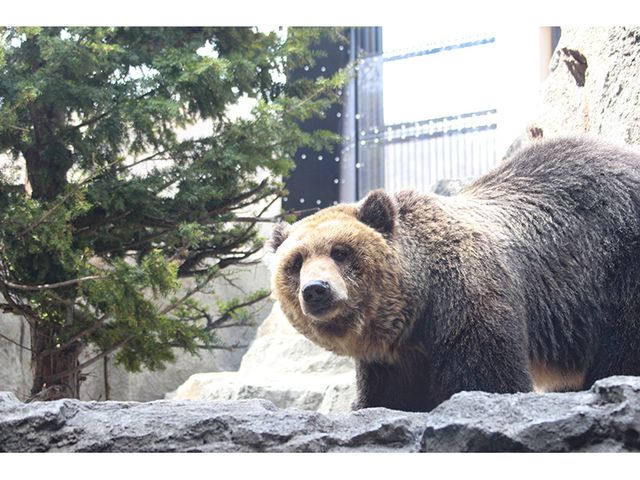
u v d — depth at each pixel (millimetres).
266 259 14781
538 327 6223
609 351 6219
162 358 9469
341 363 11844
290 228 6461
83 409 4770
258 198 9703
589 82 8820
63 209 8148
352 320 5984
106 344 9164
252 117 9680
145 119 8664
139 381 13766
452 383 5746
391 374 6316
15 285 8398
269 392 10625
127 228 9055
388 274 5957
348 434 4477
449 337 5797
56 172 9078
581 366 6387
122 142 9180
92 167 8969
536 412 4289
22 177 10648
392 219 6047
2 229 8094
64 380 9078
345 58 15930
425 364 6184
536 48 13102
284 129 9352
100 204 8609
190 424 4543
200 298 14180
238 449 4473
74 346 9125
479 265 5844
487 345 5688
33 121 8891
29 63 8828
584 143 6688
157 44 9562
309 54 9984
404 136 15406
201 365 14453
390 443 4457
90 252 8961
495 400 4375
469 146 14805
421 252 6016
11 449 4559
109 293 8320
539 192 6488
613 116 8312
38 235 8195
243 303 10438
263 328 13844
